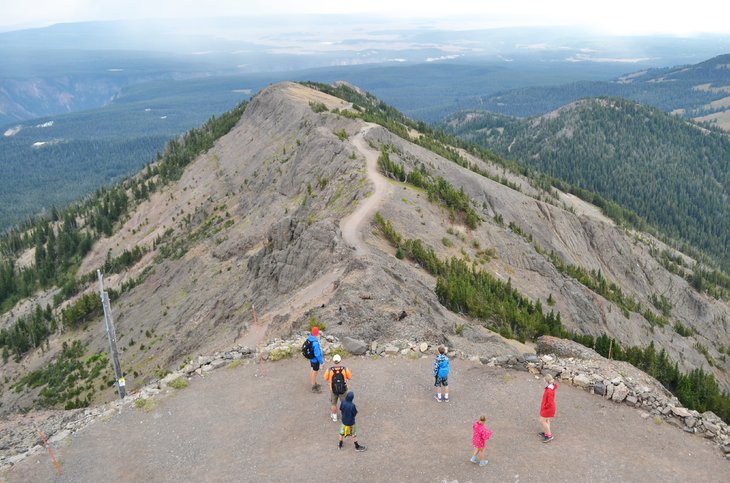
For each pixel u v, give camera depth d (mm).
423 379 30141
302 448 24672
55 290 179500
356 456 23859
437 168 147125
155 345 87625
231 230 120688
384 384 29688
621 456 23656
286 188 124875
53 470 24531
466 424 25969
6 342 131500
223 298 83188
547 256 110812
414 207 87688
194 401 29203
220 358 33469
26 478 24109
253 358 33438
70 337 121500
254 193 143500
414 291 53344
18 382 106312
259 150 177375
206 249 117625
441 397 27969
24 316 162125
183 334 81812
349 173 102438
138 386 71938
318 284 56969
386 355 32906
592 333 81375
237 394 29609
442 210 92125
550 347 36281
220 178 182625
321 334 35938
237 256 104688
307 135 152875
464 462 23172
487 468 22750
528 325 57562
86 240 195750
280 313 53000
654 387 29453
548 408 24156
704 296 156500
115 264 165375
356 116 161375
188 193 189375
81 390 86562
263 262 79375
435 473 22531
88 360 98875
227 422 27156
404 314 40656
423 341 35219
